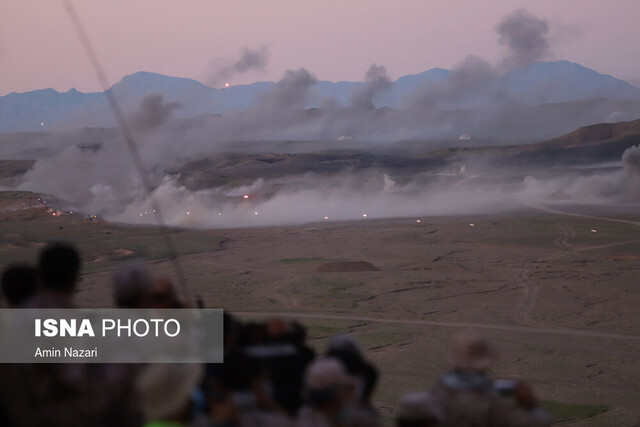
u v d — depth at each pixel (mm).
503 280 76875
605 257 94000
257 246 119250
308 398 6465
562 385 34188
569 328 51188
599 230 127875
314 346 44562
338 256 102562
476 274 81750
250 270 88500
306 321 53969
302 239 129250
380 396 31250
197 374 6043
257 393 6363
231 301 64625
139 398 5703
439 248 109688
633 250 100625
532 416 6887
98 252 103438
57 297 6012
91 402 5480
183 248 113500
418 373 36688
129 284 6277
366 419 6656
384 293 69062
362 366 7113
